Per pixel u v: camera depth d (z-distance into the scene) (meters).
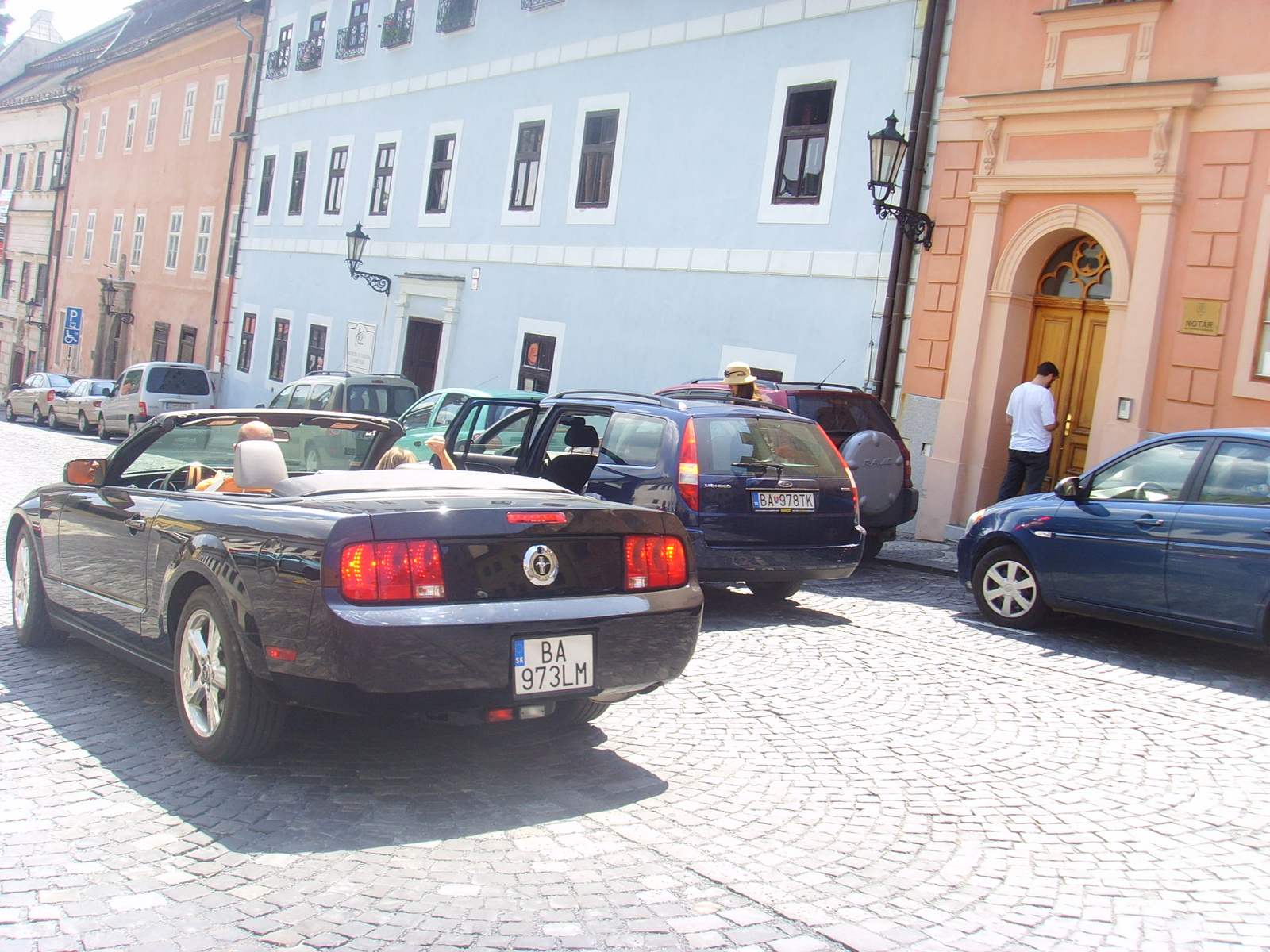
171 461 5.98
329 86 27.84
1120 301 11.92
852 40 14.73
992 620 8.42
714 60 16.75
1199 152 11.39
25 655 6.32
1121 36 11.99
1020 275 12.97
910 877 3.77
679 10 17.42
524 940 3.20
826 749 5.17
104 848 3.72
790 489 8.19
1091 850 4.08
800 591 9.59
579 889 3.54
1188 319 11.41
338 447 6.15
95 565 5.65
